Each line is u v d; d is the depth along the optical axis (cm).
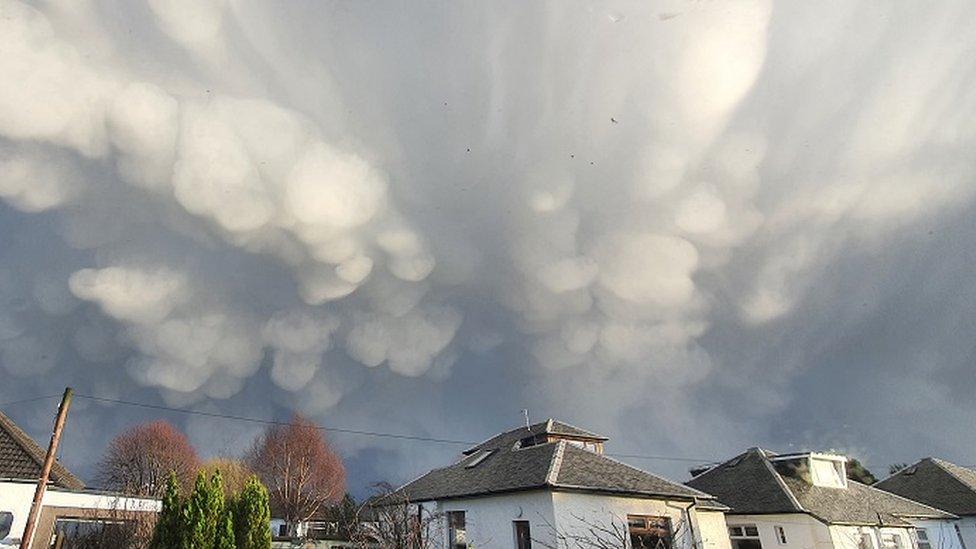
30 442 2148
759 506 2331
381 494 2197
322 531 4341
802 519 2230
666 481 2003
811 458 2620
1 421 2116
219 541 1114
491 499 1905
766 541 2288
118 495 1820
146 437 4309
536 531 1720
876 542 2330
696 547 1838
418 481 2498
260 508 1247
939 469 3522
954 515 2912
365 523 1580
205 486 1145
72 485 2159
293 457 5028
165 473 3959
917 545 2541
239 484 4438
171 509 1113
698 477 2847
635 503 1828
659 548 1708
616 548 1493
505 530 1820
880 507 2555
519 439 3178
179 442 4469
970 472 3666
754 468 2659
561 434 3114
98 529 1745
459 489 2066
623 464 2072
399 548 1481
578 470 1878
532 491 1767
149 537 1516
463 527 2009
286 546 2444
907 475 3622
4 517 1738
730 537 2364
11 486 1783
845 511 2344
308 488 4941
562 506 1691
